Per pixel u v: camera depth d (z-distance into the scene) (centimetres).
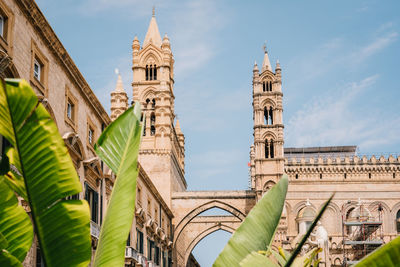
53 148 732
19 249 773
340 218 8588
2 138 2478
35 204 746
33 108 709
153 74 9538
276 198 846
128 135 859
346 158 8831
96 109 4181
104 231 788
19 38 2720
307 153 10856
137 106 892
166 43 9550
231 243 796
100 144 850
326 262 3975
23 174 738
